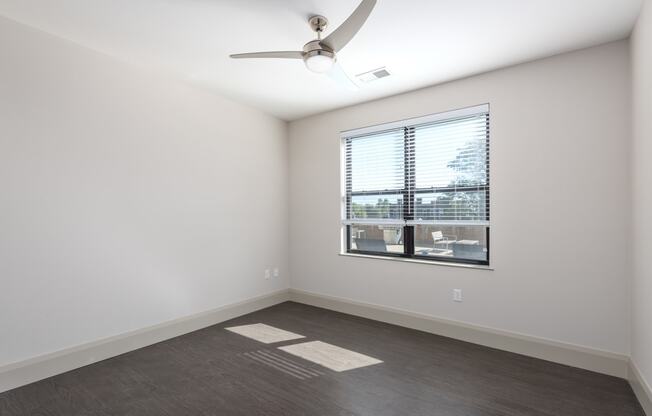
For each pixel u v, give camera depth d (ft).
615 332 7.91
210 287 11.46
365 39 7.82
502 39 7.84
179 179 10.50
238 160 12.49
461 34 7.63
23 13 6.92
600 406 6.74
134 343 9.33
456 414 6.51
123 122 9.12
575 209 8.39
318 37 7.22
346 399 7.02
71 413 6.48
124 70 9.13
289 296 14.73
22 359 7.38
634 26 7.16
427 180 11.12
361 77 10.03
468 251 10.47
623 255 7.82
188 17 7.05
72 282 8.16
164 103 10.09
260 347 9.61
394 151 11.91
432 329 10.69
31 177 7.50
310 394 7.21
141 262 9.53
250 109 12.98
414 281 11.15
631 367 7.41
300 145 14.42
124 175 9.14
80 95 8.28
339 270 13.14
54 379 7.68
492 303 9.62
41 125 7.64
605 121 8.02
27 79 7.44
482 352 9.26
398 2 6.41
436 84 10.61
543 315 8.82
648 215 6.23
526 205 9.05
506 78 9.36
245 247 12.76
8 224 7.20
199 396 7.10
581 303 8.32
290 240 14.79
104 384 7.52
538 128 8.87
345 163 13.28
